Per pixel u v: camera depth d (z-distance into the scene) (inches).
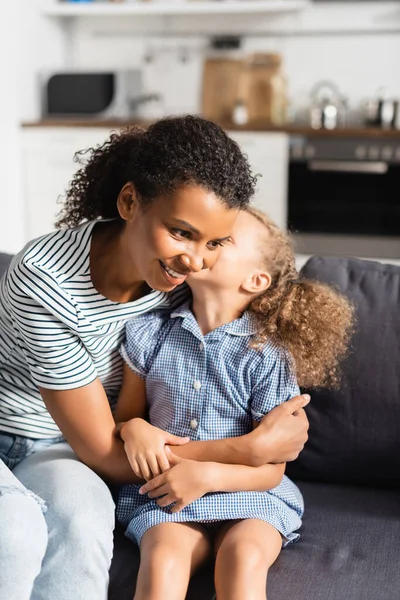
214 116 183.8
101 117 173.6
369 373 56.6
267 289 54.7
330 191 164.2
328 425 57.4
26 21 169.2
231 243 52.5
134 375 54.6
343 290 59.9
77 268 49.6
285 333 52.6
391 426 56.3
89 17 188.9
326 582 46.2
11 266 50.9
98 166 54.4
